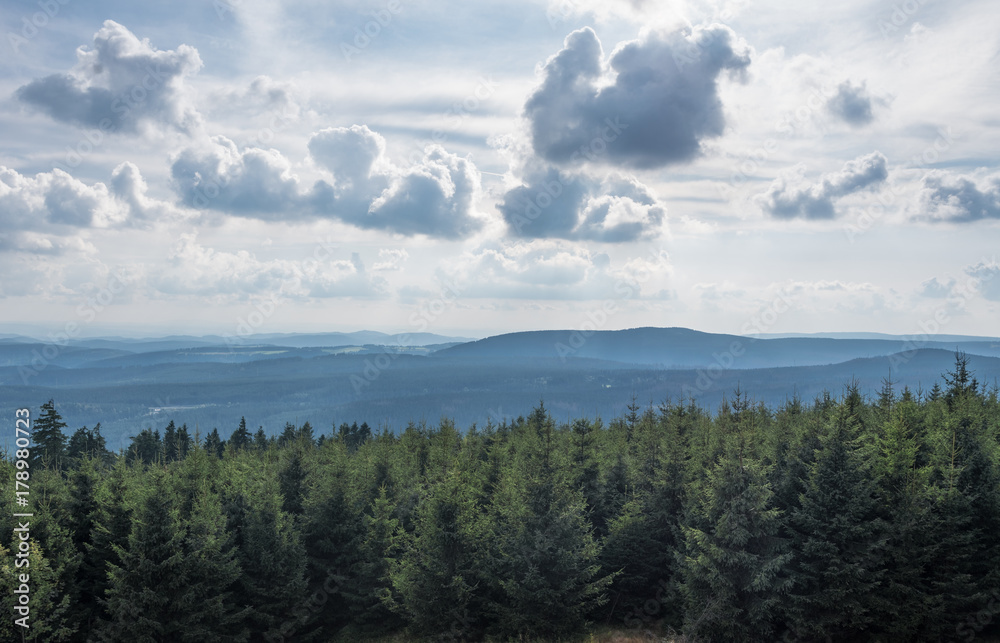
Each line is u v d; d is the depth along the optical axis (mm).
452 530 32656
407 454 54812
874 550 28516
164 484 31750
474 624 33281
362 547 36219
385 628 35406
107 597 31766
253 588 32812
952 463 29125
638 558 34688
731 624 28000
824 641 28500
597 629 33469
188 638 29828
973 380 41719
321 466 46656
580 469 39500
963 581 27547
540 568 31094
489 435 57875
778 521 29188
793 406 49531
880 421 35875
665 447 37500
